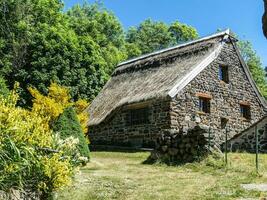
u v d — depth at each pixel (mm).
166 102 24344
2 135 7082
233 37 28500
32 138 7895
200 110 25891
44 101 20719
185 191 11328
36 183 7766
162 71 27297
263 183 12258
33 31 35625
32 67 34312
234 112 28000
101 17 55938
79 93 35844
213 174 14297
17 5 36719
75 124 16906
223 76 28000
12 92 8023
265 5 3680
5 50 35219
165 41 67500
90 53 37312
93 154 21625
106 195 10875
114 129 27094
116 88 29969
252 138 23172
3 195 7148
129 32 69875
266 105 30375
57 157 7977
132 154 21250
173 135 17547
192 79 25406
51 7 39281
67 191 10680
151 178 13547
